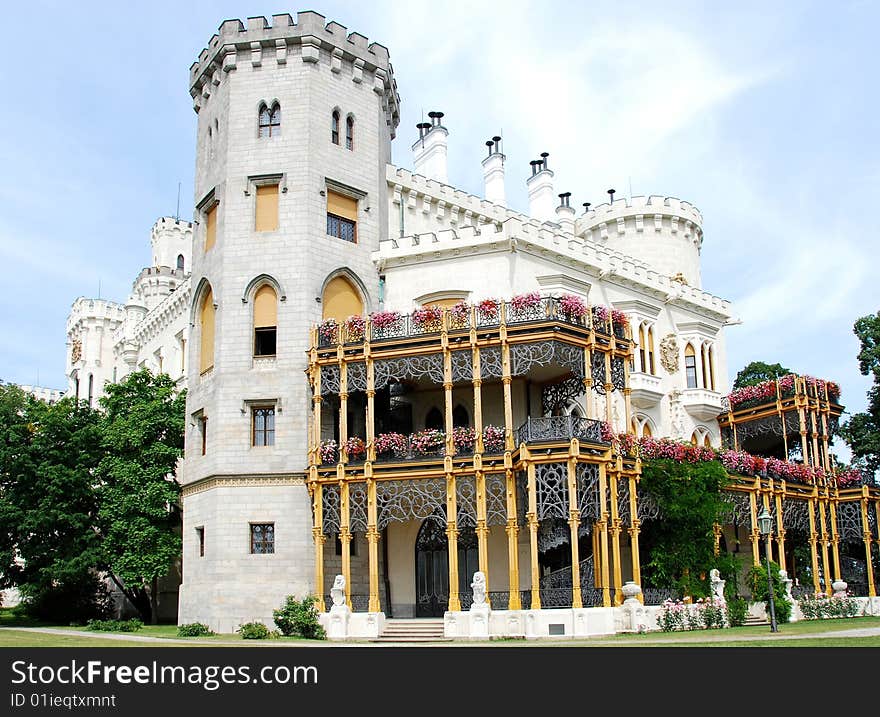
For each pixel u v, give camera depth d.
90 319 66.88
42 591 42.19
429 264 38.06
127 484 40.41
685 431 43.44
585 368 32.59
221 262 37.06
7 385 56.41
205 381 37.31
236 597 33.78
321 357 34.56
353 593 34.81
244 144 38.00
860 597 41.25
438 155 45.88
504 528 34.59
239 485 34.81
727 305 48.25
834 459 46.44
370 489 32.81
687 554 33.41
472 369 32.62
